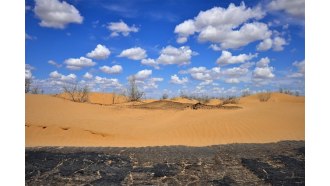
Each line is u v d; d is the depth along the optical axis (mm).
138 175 7809
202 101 35312
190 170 8250
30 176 7645
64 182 7297
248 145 11398
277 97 39781
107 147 10953
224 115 18359
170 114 19922
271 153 10156
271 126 16219
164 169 8297
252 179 7566
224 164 8812
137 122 17438
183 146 11195
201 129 15344
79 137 14031
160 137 14344
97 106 22016
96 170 8180
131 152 10133
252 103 26500
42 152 10016
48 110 18406
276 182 7352
